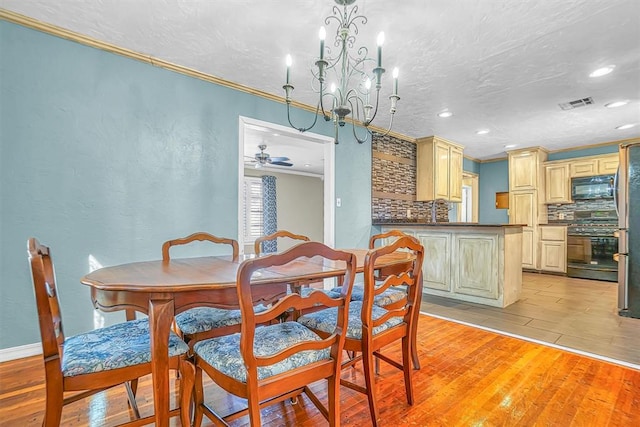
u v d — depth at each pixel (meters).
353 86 3.00
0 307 2.02
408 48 2.34
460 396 1.71
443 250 3.95
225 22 2.07
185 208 2.74
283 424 1.48
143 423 1.23
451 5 1.86
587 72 2.72
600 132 4.57
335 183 3.94
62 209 2.21
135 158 2.49
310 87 3.09
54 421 1.06
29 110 2.09
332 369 1.25
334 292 2.11
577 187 5.38
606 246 4.91
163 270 1.49
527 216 5.69
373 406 1.41
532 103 3.45
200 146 2.82
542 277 5.22
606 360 2.14
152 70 2.57
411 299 1.65
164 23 2.09
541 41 2.25
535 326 2.84
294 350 1.11
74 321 2.24
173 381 1.86
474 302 3.65
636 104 3.47
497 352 2.28
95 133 2.32
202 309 1.72
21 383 1.77
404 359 1.63
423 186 4.99
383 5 1.86
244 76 2.87
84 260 2.28
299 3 1.87
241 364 1.11
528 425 1.47
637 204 3.05
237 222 3.04
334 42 2.29
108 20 2.06
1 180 2.01
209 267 1.59
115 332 1.37
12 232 2.05
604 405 1.62
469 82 2.93
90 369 1.11
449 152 5.16
